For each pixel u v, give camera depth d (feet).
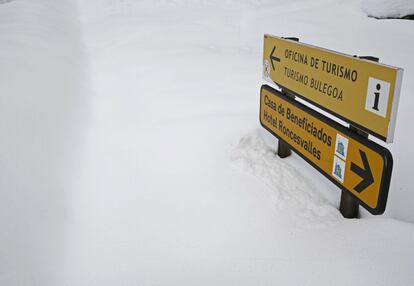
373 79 6.09
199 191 8.54
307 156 8.26
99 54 21.50
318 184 8.50
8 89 14.30
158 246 6.97
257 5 35.94
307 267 6.22
